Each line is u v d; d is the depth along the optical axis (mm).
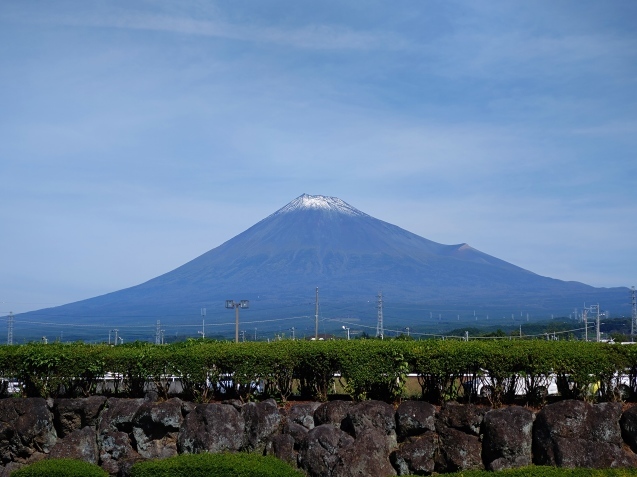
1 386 18719
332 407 16906
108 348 18719
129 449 17234
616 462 15062
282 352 17594
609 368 16141
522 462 15453
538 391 16547
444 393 17047
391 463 16188
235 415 17031
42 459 17562
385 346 17203
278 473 14766
